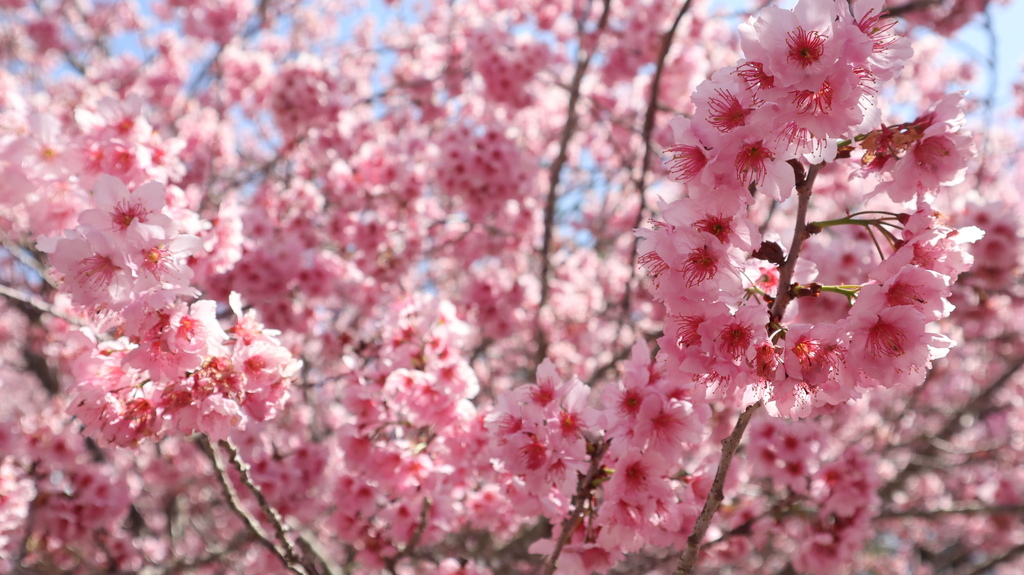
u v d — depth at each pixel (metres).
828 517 4.20
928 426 9.25
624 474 2.60
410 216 6.61
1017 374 8.88
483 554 5.82
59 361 6.98
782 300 2.07
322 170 6.73
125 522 7.43
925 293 1.93
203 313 2.44
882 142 2.02
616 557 2.85
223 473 3.13
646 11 6.91
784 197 1.92
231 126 8.02
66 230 2.42
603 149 9.15
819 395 2.04
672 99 7.09
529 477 2.72
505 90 6.50
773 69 1.71
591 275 8.30
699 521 2.25
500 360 8.46
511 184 6.19
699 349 2.03
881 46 1.79
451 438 3.67
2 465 4.46
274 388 2.67
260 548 5.21
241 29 9.02
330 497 5.10
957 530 9.10
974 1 6.83
